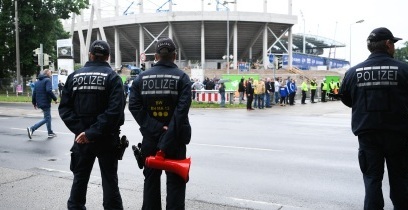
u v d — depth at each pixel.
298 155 8.51
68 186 5.73
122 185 5.91
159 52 3.72
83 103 3.99
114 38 77.56
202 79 38.88
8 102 29.25
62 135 11.64
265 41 69.25
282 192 5.64
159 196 3.74
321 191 5.70
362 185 6.04
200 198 5.31
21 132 12.35
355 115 3.80
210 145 9.83
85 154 3.98
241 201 5.18
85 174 4.09
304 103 28.41
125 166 7.40
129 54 84.00
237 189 5.79
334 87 30.61
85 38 83.19
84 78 4.01
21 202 4.99
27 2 41.88
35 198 5.16
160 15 65.56
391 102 3.60
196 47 75.06
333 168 7.21
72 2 43.59
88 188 5.61
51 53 45.00
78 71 4.10
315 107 25.11
